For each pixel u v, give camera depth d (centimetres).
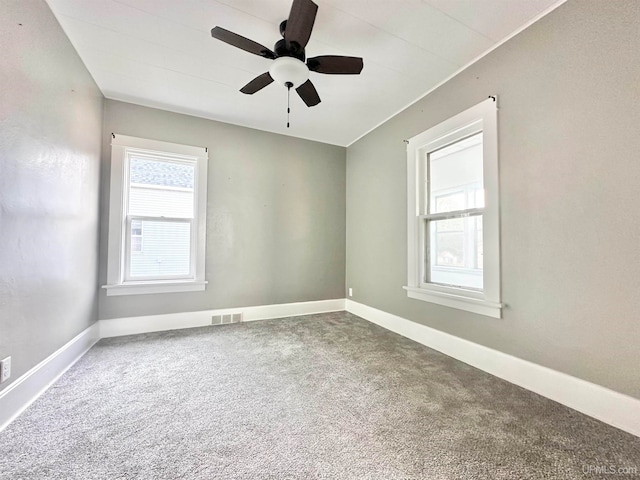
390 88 266
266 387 187
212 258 335
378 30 194
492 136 211
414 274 287
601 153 155
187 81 260
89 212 251
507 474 115
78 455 123
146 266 307
